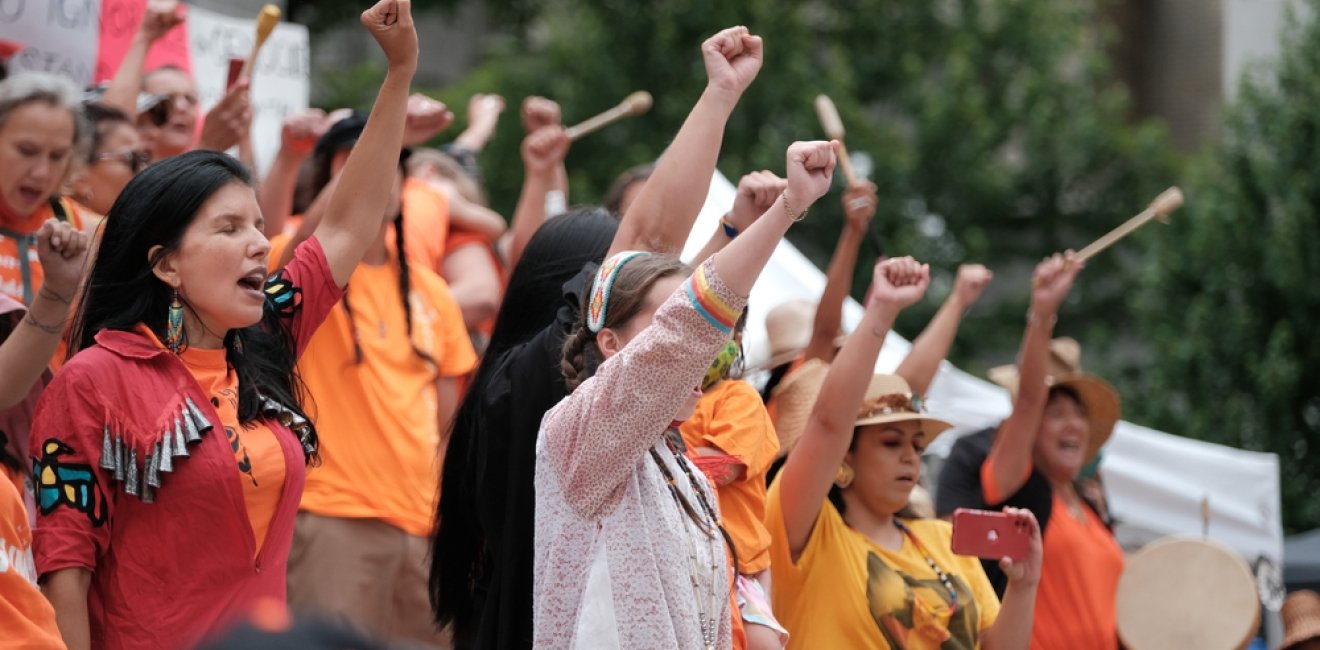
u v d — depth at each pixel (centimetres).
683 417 813
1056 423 1602
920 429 1227
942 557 1227
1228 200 3841
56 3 1507
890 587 1176
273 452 923
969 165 4612
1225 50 5425
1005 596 1175
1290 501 3619
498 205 4247
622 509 786
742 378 1097
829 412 1112
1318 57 3884
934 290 4494
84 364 883
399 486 1295
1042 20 4881
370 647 349
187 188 911
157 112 1473
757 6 4312
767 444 999
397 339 1336
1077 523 1569
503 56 4603
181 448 877
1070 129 4812
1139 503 2411
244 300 914
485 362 1021
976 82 4816
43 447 874
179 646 876
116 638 876
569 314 941
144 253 909
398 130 1012
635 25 4353
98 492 876
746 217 1043
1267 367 3650
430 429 1334
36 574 868
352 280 1330
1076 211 4884
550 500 801
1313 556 2625
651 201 960
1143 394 3969
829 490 1192
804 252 4378
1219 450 2434
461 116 4288
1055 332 4888
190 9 1848
